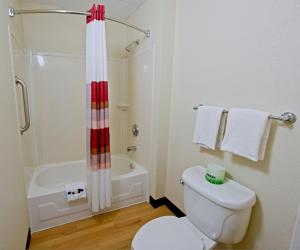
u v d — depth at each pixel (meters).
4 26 1.07
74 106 2.31
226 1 1.19
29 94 2.04
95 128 1.58
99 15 1.49
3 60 1.02
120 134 2.71
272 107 0.97
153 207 1.97
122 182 1.92
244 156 1.02
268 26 0.96
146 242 1.02
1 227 0.89
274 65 0.95
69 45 2.17
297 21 0.85
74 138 2.37
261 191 1.05
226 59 1.22
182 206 1.75
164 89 1.76
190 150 1.60
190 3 1.49
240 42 1.12
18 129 1.28
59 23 2.09
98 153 1.63
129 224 1.71
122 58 2.54
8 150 1.04
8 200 1.00
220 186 1.13
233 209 0.97
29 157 1.84
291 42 0.88
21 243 1.24
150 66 1.87
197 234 1.10
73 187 1.66
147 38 1.90
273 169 0.98
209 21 1.33
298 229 0.57
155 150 1.87
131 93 2.39
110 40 2.42
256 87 1.05
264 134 0.95
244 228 1.04
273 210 1.00
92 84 1.52
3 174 0.94
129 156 2.55
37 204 1.54
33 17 1.96
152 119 1.89
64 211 1.66
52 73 2.13
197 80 1.47
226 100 1.24
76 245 1.46
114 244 1.48
